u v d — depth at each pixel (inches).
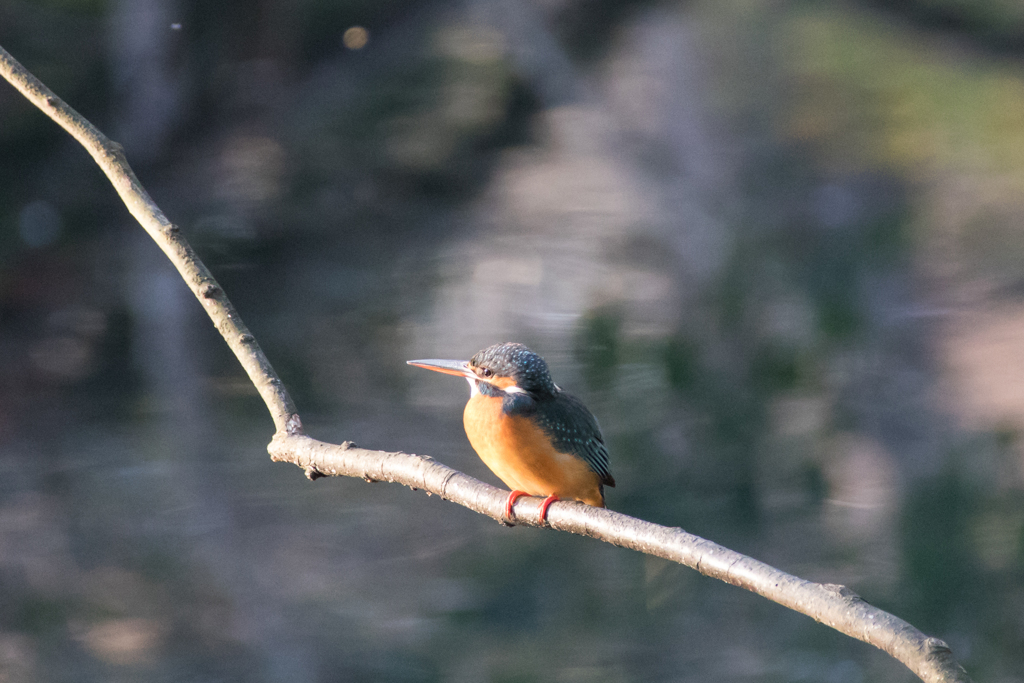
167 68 611.8
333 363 534.9
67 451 531.5
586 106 637.3
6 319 580.4
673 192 541.3
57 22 599.5
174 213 590.6
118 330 575.8
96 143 166.1
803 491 411.5
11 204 585.6
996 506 393.7
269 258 589.0
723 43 635.5
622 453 414.3
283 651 426.3
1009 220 551.8
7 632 440.5
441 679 404.2
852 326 466.9
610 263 499.2
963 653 354.6
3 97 586.6
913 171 564.4
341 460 156.4
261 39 633.0
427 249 576.1
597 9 703.1
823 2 660.7
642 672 399.9
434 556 472.7
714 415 421.1
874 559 388.5
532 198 581.3
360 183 611.5
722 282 464.8
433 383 514.9
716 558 116.6
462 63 658.8
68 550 475.5
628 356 437.1
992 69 607.2
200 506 490.6
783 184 550.9
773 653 406.3
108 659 428.5
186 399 540.4
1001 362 480.7
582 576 448.5
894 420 440.8
